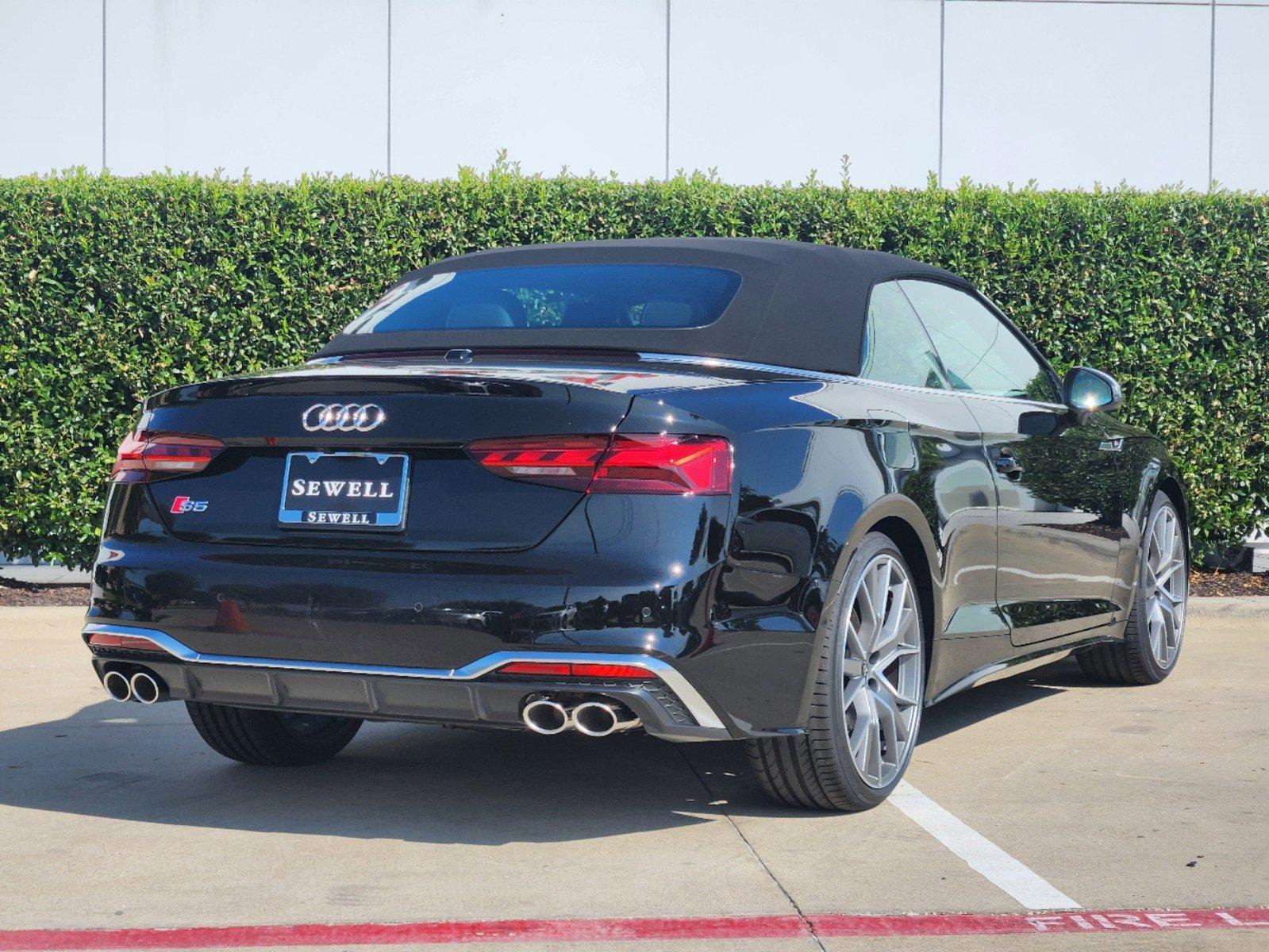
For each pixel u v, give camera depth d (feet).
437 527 10.88
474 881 10.52
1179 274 27.37
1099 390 16.34
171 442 11.90
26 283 26.17
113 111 33.76
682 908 9.89
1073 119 35.40
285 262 26.48
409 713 11.10
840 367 13.03
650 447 10.64
